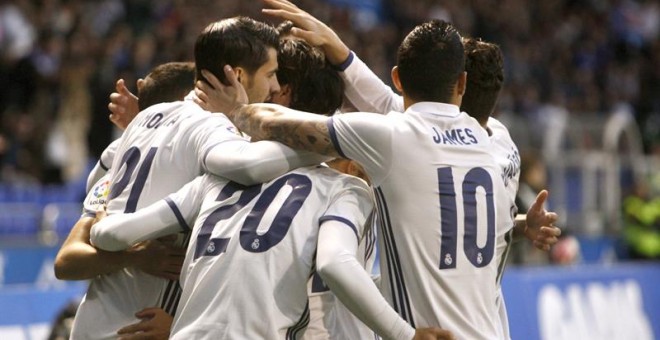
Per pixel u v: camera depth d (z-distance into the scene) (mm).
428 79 5652
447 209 5484
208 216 5574
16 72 19922
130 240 5613
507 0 30484
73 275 5926
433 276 5453
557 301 14016
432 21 5770
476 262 5535
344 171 6152
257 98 6008
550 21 31031
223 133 5730
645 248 19656
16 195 16578
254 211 5496
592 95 28344
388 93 6508
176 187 5883
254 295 5367
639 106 29344
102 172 6617
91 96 19312
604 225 19969
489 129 6316
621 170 20641
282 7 6340
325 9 25406
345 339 5922
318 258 5273
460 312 5445
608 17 32625
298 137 5566
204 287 5449
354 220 5457
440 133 5594
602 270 15070
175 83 6590
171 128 5988
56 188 17328
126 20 22906
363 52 24125
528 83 27172
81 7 22438
